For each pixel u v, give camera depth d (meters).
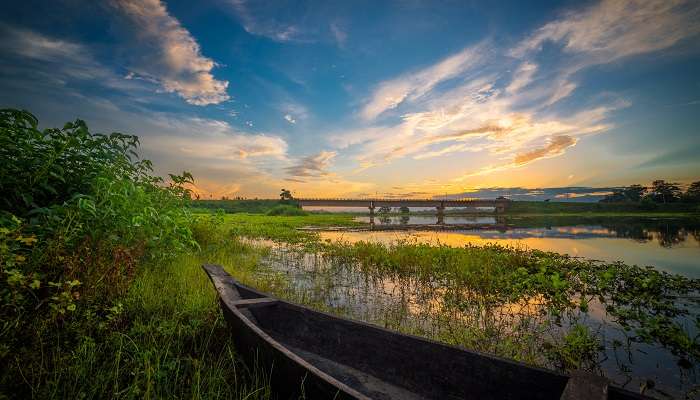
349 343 3.65
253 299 4.32
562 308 5.95
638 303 6.33
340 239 16.92
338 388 2.10
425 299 6.44
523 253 10.99
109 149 5.87
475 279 7.53
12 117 4.42
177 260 7.14
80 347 3.17
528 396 2.52
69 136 4.99
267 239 16.45
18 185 4.41
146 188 7.37
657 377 3.71
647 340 4.55
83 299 3.66
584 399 1.95
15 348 2.90
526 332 4.85
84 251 3.94
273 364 2.82
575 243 17.00
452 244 15.93
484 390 2.74
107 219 4.75
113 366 3.11
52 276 3.45
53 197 5.11
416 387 3.11
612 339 4.70
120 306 3.84
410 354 3.21
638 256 12.62
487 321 5.25
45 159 4.73
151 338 3.80
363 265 9.32
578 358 4.07
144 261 6.32
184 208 8.10
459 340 4.51
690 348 4.20
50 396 2.56
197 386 2.78
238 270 7.76
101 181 4.90
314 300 6.24
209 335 4.09
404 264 9.23
